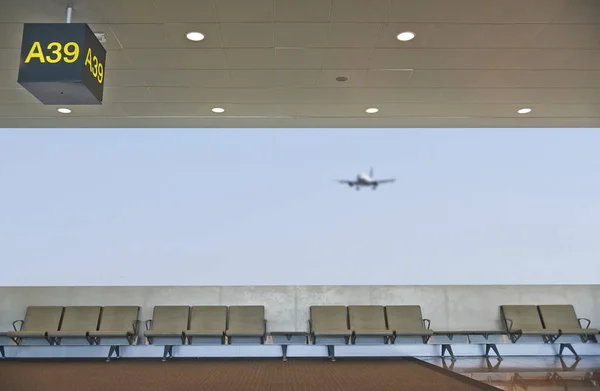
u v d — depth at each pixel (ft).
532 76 17.72
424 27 14.42
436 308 24.14
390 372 16.47
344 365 19.08
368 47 15.57
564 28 14.48
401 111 21.25
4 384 13.58
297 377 15.05
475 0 13.12
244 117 21.97
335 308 23.38
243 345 22.63
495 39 15.11
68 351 22.30
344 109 20.98
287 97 19.53
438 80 18.03
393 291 24.30
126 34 14.64
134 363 19.88
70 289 23.75
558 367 18.15
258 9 13.48
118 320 22.70
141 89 18.66
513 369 17.46
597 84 18.39
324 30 14.56
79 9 13.33
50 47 12.17
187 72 17.20
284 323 23.81
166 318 22.76
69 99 13.05
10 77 17.69
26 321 22.44
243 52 15.83
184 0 13.03
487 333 22.08
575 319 23.29
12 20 13.84
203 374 15.85
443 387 13.00
